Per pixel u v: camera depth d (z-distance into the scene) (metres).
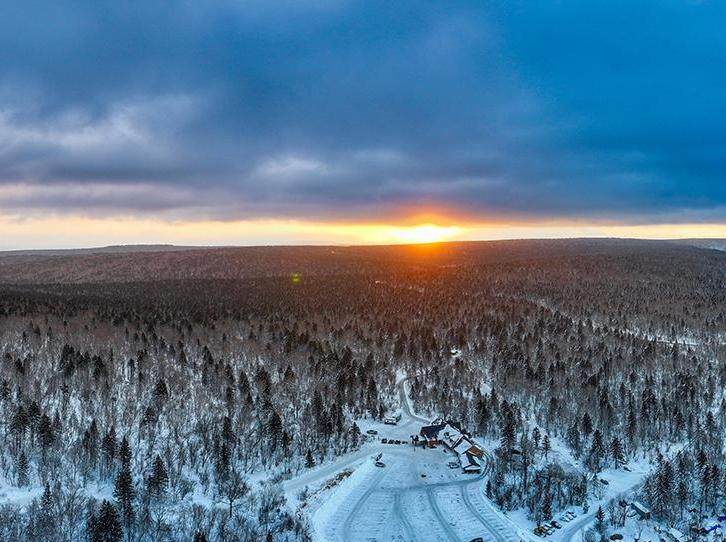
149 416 147.25
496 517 120.75
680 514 126.12
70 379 164.50
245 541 107.75
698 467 144.38
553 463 147.12
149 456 134.62
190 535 108.00
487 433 163.75
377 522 117.62
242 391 169.88
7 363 169.88
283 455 143.50
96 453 129.50
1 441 132.50
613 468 150.75
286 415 163.50
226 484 125.19
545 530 117.06
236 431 148.75
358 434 157.25
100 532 102.19
